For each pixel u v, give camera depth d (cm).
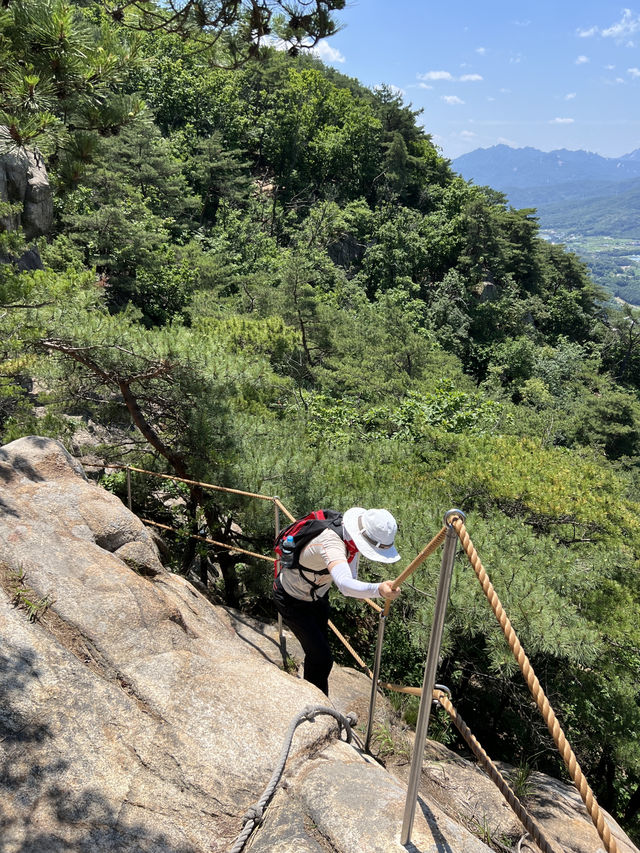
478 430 1752
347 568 308
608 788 1201
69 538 412
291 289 3094
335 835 242
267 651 513
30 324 736
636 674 956
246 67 595
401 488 993
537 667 963
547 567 845
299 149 7200
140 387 908
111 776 263
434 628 194
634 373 8000
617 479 1152
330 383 2834
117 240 3138
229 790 267
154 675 319
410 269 6662
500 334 6519
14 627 319
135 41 573
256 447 932
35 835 236
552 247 8419
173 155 5472
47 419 859
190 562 883
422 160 8400
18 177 1705
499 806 415
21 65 544
